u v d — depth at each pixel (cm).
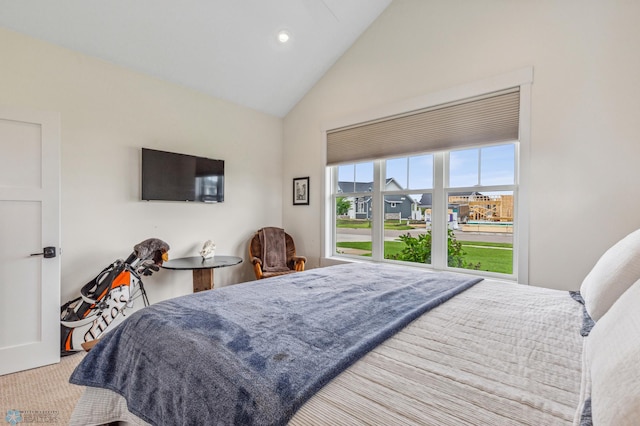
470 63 268
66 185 254
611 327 76
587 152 216
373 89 335
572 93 221
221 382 81
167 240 319
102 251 274
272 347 96
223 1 264
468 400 71
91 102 267
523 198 240
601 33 211
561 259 226
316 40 333
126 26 255
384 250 348
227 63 323
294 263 385
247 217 397
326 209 387
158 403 96
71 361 230
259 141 411
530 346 99
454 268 294
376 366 86
